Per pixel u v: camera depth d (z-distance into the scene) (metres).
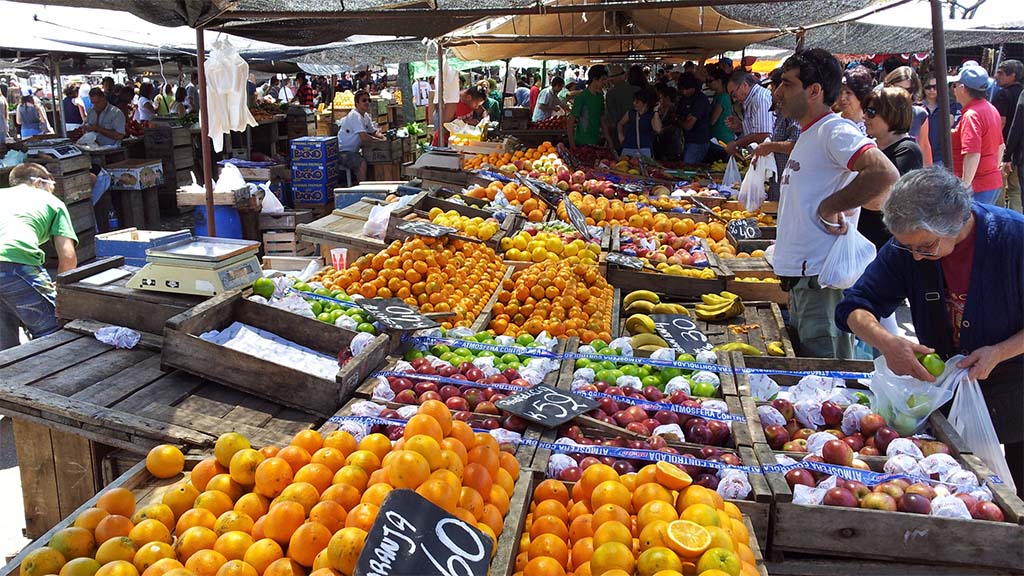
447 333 4.45
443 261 5.37
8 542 4.35
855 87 5.38
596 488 2.60
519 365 4.05
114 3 4.58
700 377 3.85
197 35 5.68
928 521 2.69
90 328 3.99
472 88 16.94
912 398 3.28
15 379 3.41
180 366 3.60
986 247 3.10
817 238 4.55
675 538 2.24
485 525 2.37
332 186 13.37
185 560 2.31
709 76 13.61
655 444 3.20
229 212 9.02
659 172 10.77
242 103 7.69
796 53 4.48
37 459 3.49
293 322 4.11
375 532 2.08
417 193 7.84
